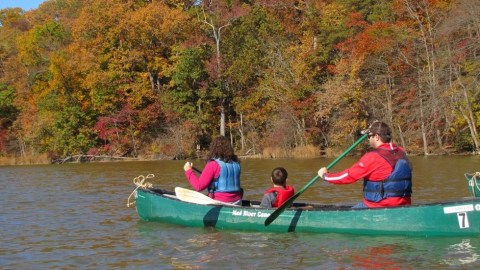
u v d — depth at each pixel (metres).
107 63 37.22
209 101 35.66
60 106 37.00
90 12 37.53
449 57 27.11
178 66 35.28
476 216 6.94
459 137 28.16
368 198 7.50
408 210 7.17
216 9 37.53
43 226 8.98
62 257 6.86
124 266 6.35
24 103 40.06
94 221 9.30
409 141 29.58
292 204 8.63
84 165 29.69
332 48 33.47
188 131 34.91
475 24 27.12
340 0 35.50
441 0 30.47
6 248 7.41
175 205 8.69
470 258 6.21
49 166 30.30
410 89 29.52
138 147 36.16
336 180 7.51
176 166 25.36
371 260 6.27
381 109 30.53
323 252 6.67
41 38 42.69
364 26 32.34
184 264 6.34
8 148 38.88
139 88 36.12
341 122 30.52
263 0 37.34
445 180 14.42
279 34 34.66
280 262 6.32
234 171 8.56
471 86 26.69
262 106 34.41
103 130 35.91
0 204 11.90
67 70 36.72
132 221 9.17
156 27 36.81
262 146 33.34
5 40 48.78
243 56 34.22
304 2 37.38
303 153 30.69
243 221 8.05
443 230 7.05
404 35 29.64
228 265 6.25
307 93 32.25
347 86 30.28
